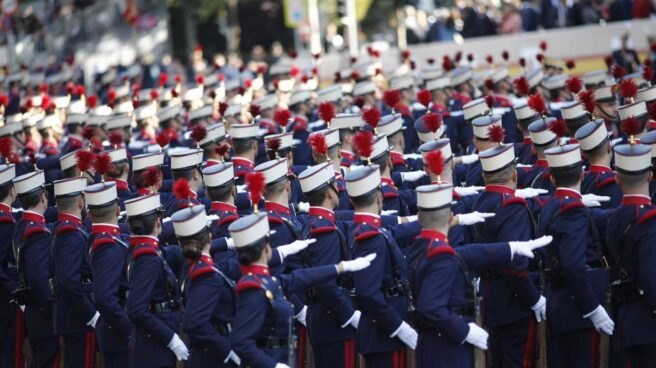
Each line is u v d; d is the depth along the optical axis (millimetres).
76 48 115625
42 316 34625
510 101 51125
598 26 78625
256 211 26328
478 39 81750
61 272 32312
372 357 28375
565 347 30656
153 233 29484
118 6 118750
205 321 26688
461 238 32562
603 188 32875
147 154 37969
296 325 31703
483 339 26406
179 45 132375
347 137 39844
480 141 36875
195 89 58062
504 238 29969
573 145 29359
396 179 37625
